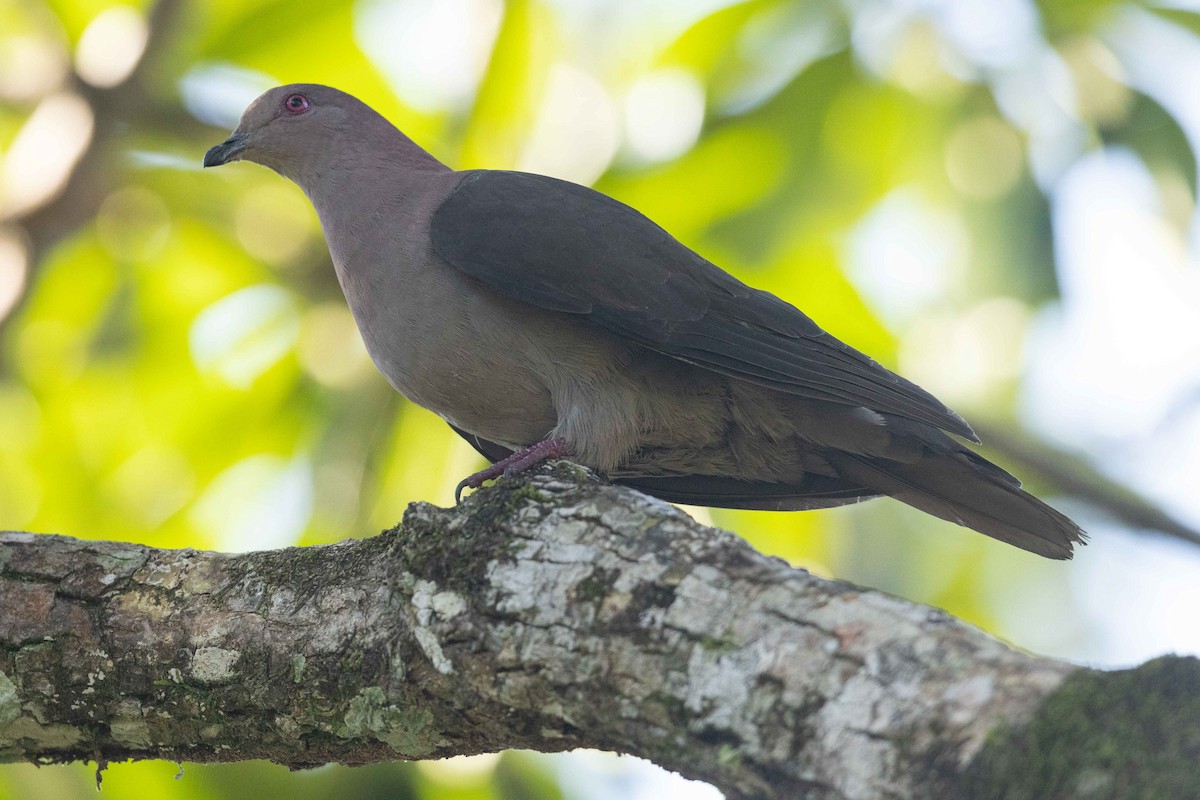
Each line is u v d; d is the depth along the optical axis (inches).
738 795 168.6
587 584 188.5
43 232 432.5
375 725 205.3
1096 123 400.5
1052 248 414.6
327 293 443.2
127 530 435.5
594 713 183.8
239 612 215.6
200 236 459.8
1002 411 450.9
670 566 185.3
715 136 390.0
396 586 205.6
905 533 471.2
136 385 447.5
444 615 197.2
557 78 408.8
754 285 413.4
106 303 460.8
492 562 197.6
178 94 447.8
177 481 438.3
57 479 446.6
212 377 441.4
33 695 219.6
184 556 225.3
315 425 427.8
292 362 433.1
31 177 433.7
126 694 217.5
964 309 440.1
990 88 401.7
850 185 406.0
